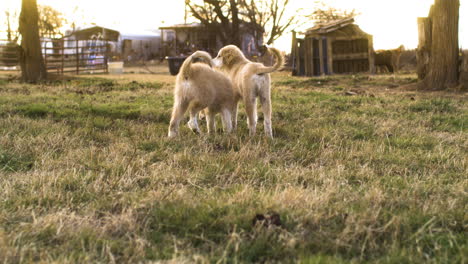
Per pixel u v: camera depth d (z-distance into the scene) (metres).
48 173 5.28
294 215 4.02
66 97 12.20
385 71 25.58
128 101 11.55
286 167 5.81
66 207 4.38
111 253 3.48
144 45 49.91
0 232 3.72
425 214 4.12
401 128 8.21
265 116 7.35
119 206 4.40
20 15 18.59
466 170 5.61
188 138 7.15
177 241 3.68
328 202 4.39
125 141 7.05
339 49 24.64
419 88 14.53
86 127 7.89
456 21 14.13
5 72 26.38
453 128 8.28
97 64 28.12
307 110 10.06
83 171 5.55
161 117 9.02
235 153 6.16
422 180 5.23
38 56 18.77
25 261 3.37
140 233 3.84
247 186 4.81
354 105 10.74
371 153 6.34
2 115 9.05
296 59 23.94
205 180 5.25
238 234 3.64
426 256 3.44
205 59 7.27
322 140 7.09
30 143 6.65
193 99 7.09
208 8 38.44
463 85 13.86
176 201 4.36
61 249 3.53
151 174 5.36
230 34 36.03
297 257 3.42
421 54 15.12
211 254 3.47
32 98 11.66
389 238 3.74
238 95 7.47
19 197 4.58
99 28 50.16
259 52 38.88
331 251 3.54
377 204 4.38
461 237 3.77
